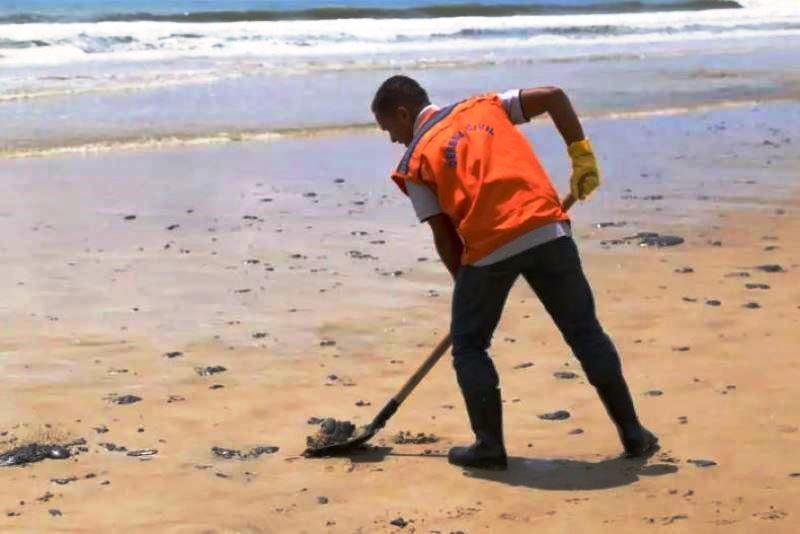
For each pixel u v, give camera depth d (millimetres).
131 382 7598
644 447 6230
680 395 7180
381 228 12070
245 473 6137
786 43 38094
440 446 6535
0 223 12094
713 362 7809
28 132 17891
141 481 6020
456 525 5445
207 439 6637
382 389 7480
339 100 22219
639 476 5980
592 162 6016
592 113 20703
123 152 16562
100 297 9555
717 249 11055
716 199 13398
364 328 8766
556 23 43531
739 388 7285
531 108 6039
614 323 8719
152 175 14930
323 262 10672
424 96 6191
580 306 6113
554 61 30453
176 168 15445
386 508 5668
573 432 6664
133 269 10406
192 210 12891
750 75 27594
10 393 7352
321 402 7242
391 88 6148
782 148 17094
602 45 36781
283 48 33188
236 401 7250
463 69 27922
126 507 5699
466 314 6102
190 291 9734
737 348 8109
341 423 6461
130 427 6812
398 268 10492
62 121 19047
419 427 6832
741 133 18594
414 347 8336
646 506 5602
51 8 43750
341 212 12836
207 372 7797
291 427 6832
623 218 12375
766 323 8711
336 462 6301
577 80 25984
